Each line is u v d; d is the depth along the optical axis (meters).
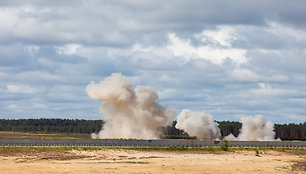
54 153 156.75
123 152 172.50
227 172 128.38
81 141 186.38
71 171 116.38
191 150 194.75
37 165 126.81
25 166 123.44
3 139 171.38
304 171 136.88
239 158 176.38
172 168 131.38
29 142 175.88
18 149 157.62
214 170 131.62
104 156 159.00
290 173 131.38
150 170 124.31
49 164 130.50
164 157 165.38
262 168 141.12
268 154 198.88
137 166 132.50
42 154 153.25
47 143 178.75
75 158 150.00
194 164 145.38
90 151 167.62
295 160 174.62
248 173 128.25
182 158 164.25
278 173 130.38
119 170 121.56
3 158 140.25
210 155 182.50
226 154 190.12
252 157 183.75
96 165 131.50
